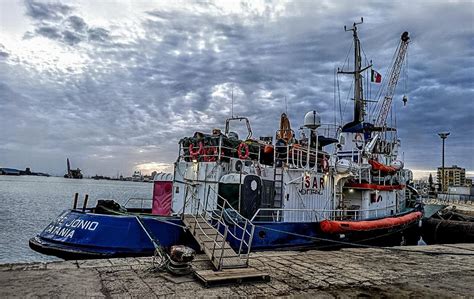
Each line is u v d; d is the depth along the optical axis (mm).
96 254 10039
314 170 14836
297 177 14008
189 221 10656
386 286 8164
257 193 11961
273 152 14633
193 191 11617
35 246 10789
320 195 14961
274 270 9070
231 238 11211
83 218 10758
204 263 9148
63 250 10195
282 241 12508
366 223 14617
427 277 9156
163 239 10570
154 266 8438
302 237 13102
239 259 8773
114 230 10289
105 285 7145
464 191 68812
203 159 13094
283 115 15781
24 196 81500
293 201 13766
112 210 12172
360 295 7453
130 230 10336
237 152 13023
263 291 7355
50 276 7496
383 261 10945
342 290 7727
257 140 14656
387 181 19828
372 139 21281
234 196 11570
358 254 11984
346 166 15750
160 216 11211
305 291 7520
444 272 9773
